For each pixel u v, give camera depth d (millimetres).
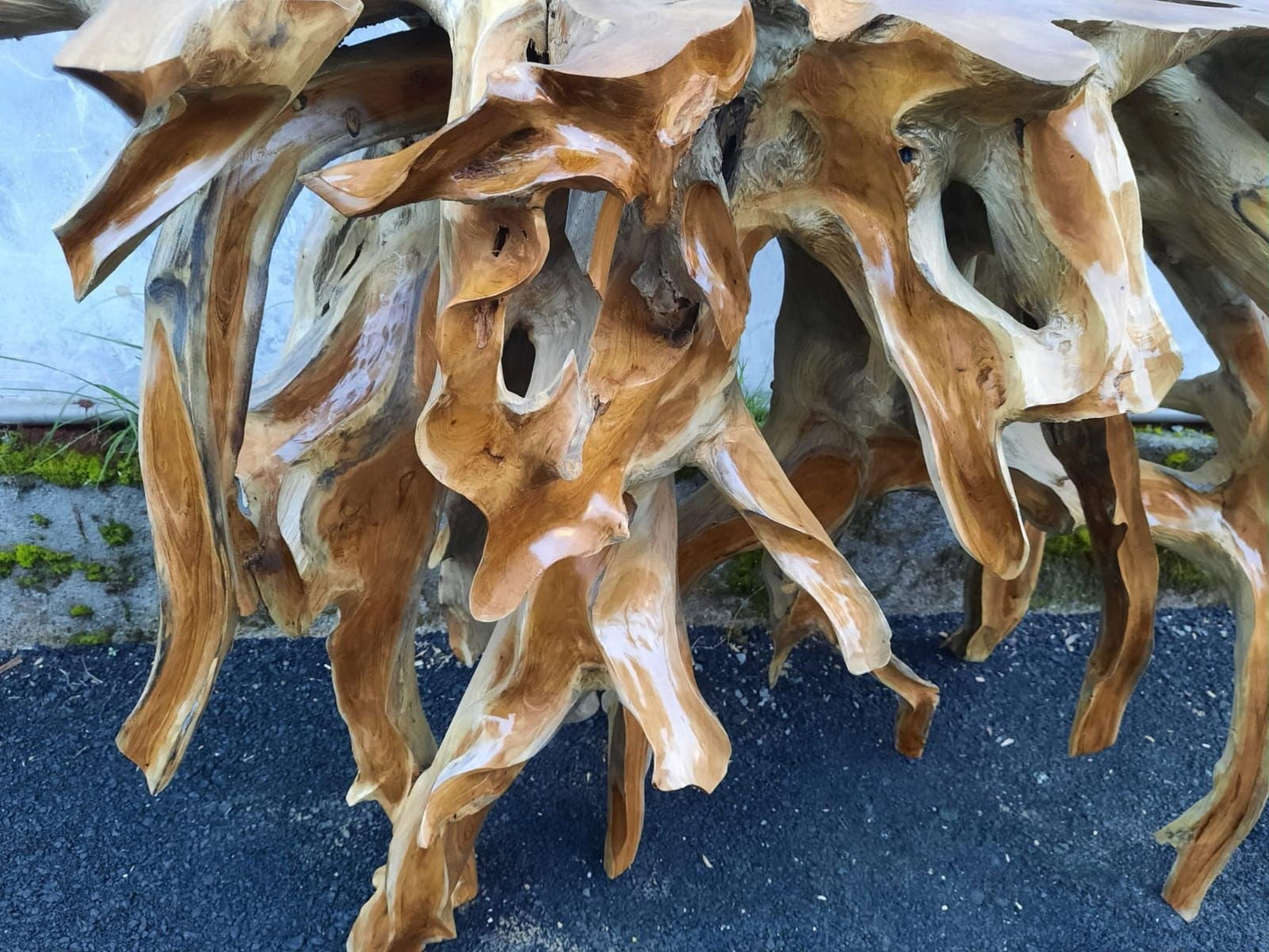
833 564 875
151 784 832
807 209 819
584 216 840
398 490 940
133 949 1159
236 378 797
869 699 1624
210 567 792
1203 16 776
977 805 1410
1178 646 1834
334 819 1342
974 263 1073
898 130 741
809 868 1295
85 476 1601
